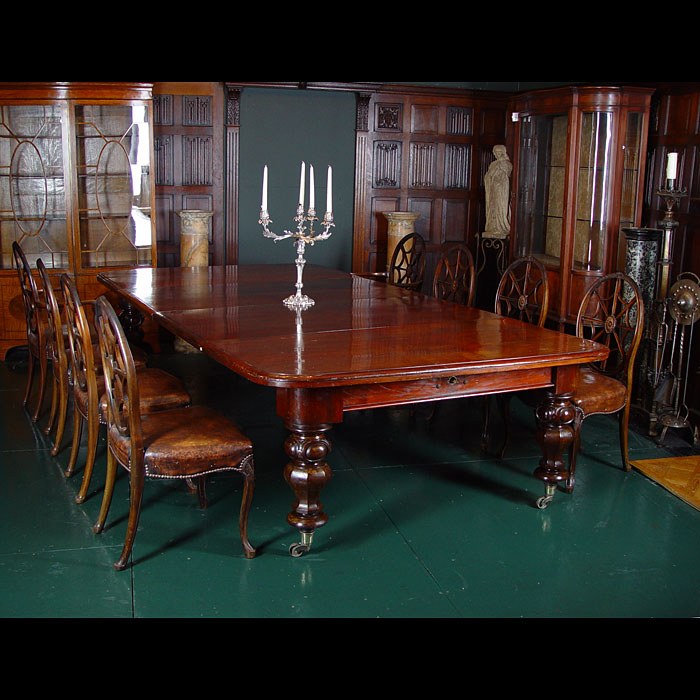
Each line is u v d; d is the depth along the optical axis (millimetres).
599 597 2752
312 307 3998
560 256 5613
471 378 3049
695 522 3355
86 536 3113
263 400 4977
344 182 6758
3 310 5758
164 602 2666
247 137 6457
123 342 2691
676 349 4820
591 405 3598
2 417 4504
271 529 3209
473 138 6945
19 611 2590
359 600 2705
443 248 7047
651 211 5508
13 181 5680
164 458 2805
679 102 5188
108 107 5703
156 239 6238
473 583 2828
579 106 5324
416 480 3740
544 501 3443
